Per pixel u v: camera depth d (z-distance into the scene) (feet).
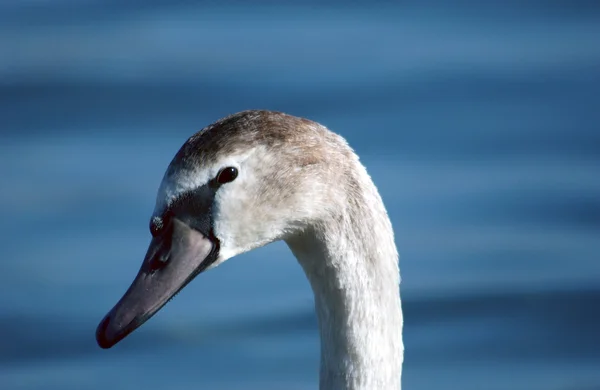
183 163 37.91
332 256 38.04
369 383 38.45
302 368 65.82
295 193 37.60
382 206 38.37
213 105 90.02
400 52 95.09
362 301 38.17
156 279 37.88
